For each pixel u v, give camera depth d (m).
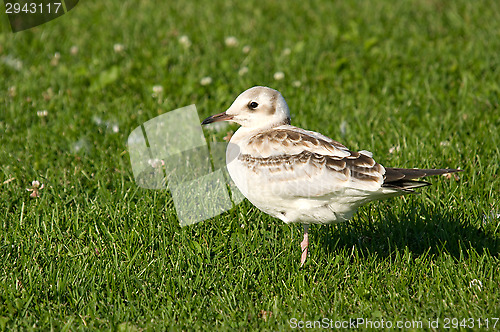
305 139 8.55
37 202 10.81
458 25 20.56
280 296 8.79
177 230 10.15
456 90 15.44
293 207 8.70
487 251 9.45
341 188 8.16
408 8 22.77
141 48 18.97
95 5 23.58
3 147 12.84
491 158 11.98
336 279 9.02
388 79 16.30
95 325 8.16
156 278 9.00
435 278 8.87
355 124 13.70
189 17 22.34
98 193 11.16
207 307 8.60
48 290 8.75
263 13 22.75
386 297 8.65
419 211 10.47
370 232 10.19
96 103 15.26
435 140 12.63
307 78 16.56
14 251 9.55
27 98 15.40
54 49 19.00
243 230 10.18
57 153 12.81
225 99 15.16
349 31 20.45
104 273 9.01
